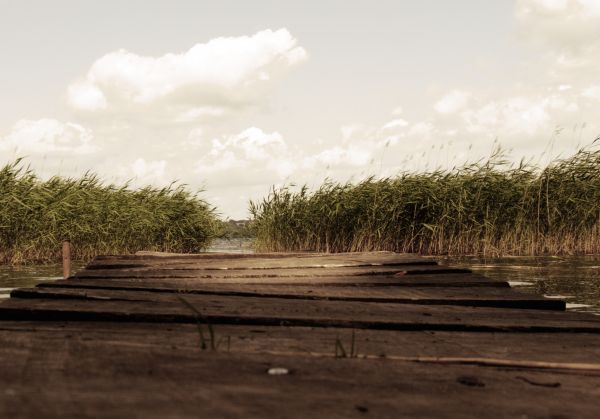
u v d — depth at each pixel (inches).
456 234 474.6
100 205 474.0
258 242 506.6
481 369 73.6
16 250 405.4
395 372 68.4
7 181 417.1
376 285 172.9
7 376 56.9
